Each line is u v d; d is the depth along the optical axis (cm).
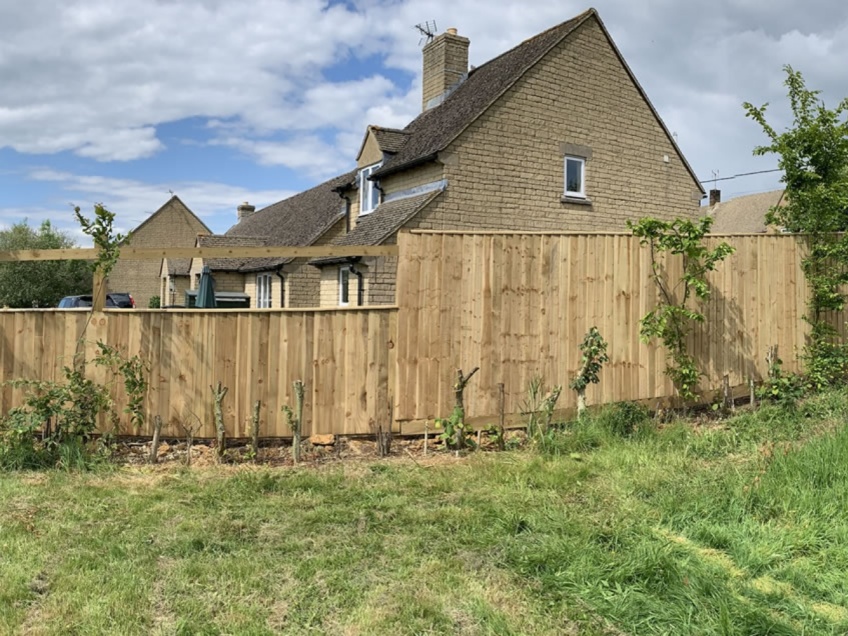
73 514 484
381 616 343
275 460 632
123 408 670
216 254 672
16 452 607
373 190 1778
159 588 375
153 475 584
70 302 2717
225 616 345
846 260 842
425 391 687
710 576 376
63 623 334
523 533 448
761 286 847
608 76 1608
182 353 671
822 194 820
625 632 330
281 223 2828
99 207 651
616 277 761
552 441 650
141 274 4622
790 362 867
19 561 404
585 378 708
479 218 1431
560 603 356
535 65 1493
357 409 692
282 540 442
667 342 766
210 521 471
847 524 441
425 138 1576
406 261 679
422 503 511
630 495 520
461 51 1869
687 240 741
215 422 666
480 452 647
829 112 821
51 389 628
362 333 691
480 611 347
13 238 4906
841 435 584
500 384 682
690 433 680
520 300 718
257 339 675
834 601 360
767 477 517
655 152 1689
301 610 353
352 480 566
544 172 1511
